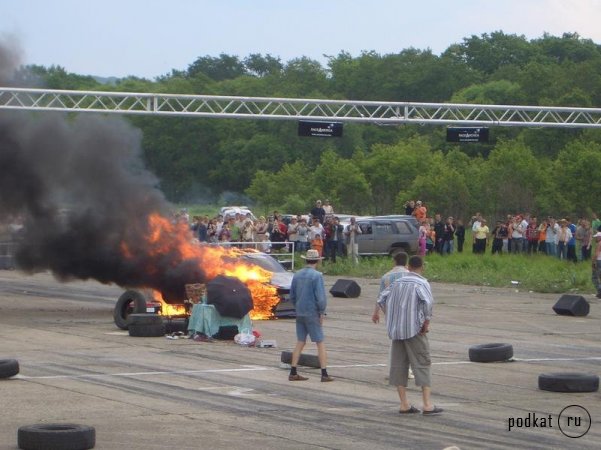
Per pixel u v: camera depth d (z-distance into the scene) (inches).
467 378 743.7
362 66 5329.7
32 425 521.3
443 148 4192.9
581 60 5974.4
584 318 1201.4
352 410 614.2
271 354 856.9
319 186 3358.8
